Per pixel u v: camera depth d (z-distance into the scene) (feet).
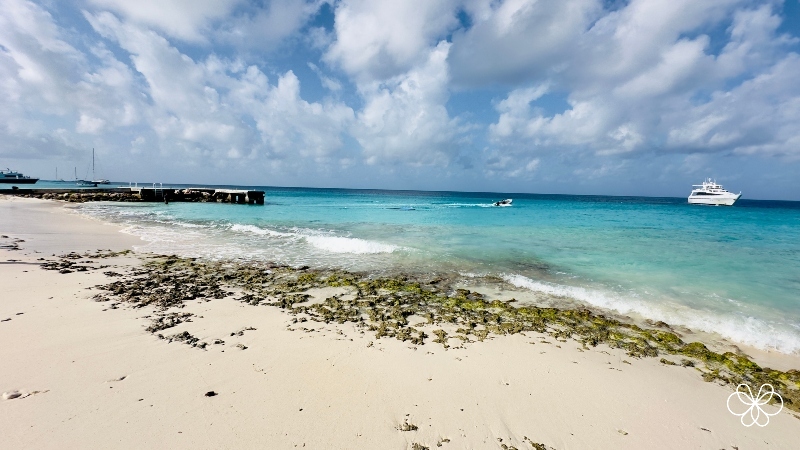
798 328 27.53
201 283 34.96
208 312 27.25
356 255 49.52
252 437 13.79
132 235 61.82
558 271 42.86
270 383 17.60
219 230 71.00
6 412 14.34
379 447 13.70
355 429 14.61
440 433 14.73
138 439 13.33
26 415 14.23
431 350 22.24
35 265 37.83
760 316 29.81
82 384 16.61
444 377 19.08
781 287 37.42
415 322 26.91
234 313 27.27
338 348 21.89
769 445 15.23
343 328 25.16
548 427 15.53
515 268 43.86
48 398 15.42
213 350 20.86
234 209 131.75
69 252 45.68
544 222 100.01
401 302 31.12
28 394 15.62
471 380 18.93
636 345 24.12
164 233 65.51
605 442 14.83
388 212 135.85
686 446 14.89
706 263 47.75
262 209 136.05
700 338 25.81
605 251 54.95
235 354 20.51
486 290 35.19
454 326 26.27
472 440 14.46
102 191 190.29
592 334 25.63
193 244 55.42
